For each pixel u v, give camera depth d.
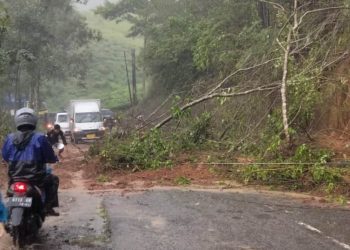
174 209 8.82
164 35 33.62
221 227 7.55
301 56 14.66
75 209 8.88
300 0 16.34
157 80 38.50
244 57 17.14
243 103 15.79
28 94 48.06
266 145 13.10
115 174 13.53
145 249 6.43
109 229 7.39
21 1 37.16
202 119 15.63
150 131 14.71
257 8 21.77
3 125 21.59
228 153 13.95
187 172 12.86
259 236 7.04
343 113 13.99
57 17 46.66
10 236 7.09
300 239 6.89
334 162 11.36
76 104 35.12
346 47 14.18
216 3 29.59
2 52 23.92
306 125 14.05
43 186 6.95
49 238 6.94
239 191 10.72
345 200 9.56
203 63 21.55
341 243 6.70
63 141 19.20
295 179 11.15
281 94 13.70
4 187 11.12
